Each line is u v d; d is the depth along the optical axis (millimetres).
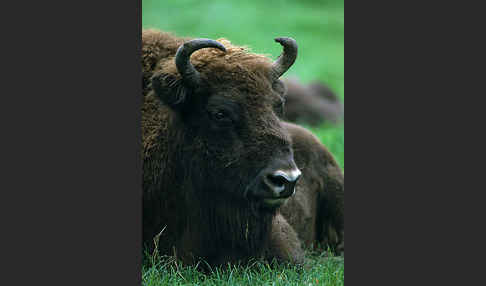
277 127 19703
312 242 27109
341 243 27766
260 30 90500
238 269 20859
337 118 51750
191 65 19781
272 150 19359
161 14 97938
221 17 95562
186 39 22516
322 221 28172
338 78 78312
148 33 22219
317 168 27641
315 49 87375
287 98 50781
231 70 20047
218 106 19703
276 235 22281
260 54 21703
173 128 20594
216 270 20500
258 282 19844
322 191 27750
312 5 109062
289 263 21719
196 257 21094
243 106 19672
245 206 19922
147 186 20844
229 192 19938
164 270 20062
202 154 20062
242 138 19547
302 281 20188
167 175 20797
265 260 21531
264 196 19312
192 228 20906
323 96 55000
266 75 20672
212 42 19672
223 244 20922
